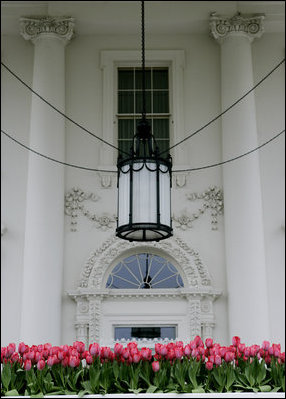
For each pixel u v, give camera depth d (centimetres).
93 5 1150
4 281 1052
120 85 1185
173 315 1040
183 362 526
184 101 1151
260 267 1008
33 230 1024
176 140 1126
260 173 1102
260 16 1127
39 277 1002
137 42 1179
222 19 1127
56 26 1126
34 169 1055
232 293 1012
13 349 533
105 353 520
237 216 1033
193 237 1074
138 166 575
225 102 1097
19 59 1169
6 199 1091
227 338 1028
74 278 1058
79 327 1028
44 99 1084
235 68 1099
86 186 1104
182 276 1065
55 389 502
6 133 1127
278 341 1020
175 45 1178
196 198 1094
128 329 1041
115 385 507
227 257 1036
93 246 1073
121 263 1077
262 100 1145
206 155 1120
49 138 1067
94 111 1147
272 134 1126
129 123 1165
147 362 512
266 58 1165
